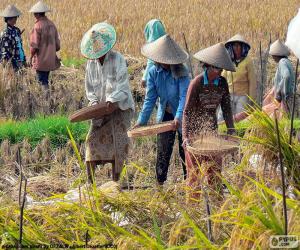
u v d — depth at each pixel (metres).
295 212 10.05
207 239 10.49
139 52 37.38
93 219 11.77
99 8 52.97
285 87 20.19
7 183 17.62
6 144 20.23
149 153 19.28
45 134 21.48
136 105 27.11
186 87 16.45
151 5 54.56
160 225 12.18
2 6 55.78
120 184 14.44
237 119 16.59
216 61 14.33
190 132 14.55
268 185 12.16
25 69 30.48
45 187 16.48
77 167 18.25
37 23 28.94
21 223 10.79
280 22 47.72
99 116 17.08
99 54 16.98
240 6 55.91
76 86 29.39
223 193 12.94
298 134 13.62
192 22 46.94
